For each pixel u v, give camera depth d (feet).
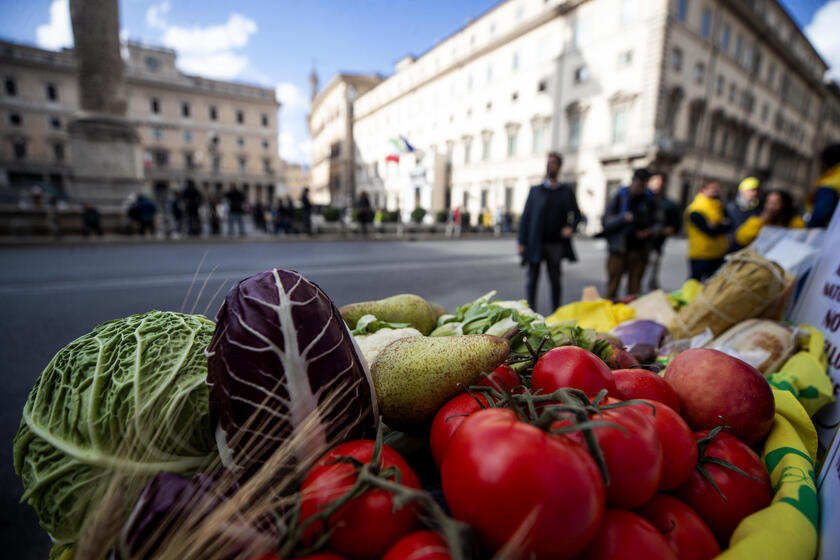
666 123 87.51
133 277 23.39
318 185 252.21
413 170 127.34
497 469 1.90
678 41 83.97
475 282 24.88
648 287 22.18
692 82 91.56
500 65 112.98
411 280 24.99
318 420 2.48
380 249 43.60
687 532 2.45
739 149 115.24
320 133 242.78
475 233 82.79
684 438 2.67
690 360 3.63
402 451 3.21
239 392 2.46
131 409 2.68
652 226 17.29
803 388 4.49
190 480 2.27
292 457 2.47
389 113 162.50
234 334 2.51
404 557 1.92
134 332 3.13
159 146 179.11
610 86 88.22
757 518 2.52
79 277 23.29
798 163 156.87
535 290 16.25
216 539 2.06
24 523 6.42
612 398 2.77
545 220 15.70
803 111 147.95
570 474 1.87
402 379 3.09
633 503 2.27
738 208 16.51
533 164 105.29
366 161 181.27
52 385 3.04
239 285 2.73
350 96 193.26
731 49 101.96
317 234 57.62
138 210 42.01
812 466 3.08
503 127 112.98
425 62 141.28
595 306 7.71
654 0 79.92
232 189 50.14
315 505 2.17
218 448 2.57
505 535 1.85
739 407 3.26
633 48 84.02
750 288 6.05
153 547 2.01
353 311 4.92
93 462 2.57
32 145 162.91
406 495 1.84
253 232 64.39
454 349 3.10
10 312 16.42
